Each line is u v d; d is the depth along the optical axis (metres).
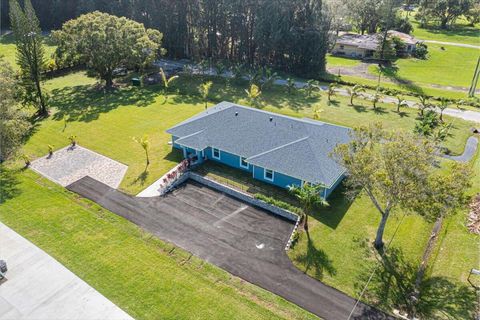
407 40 74.44
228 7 60.50
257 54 63.09
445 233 25.12
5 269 22.09
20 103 42.88
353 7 85.06
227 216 27.12
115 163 34.19
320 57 59.19
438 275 21.75
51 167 33.62
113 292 20.81
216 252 23.75
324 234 25.12
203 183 31.20
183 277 21.81
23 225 26.02
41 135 39.56
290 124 33.00
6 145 30.61
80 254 23.47
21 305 20.06
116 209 27.89
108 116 44.09
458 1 95.31
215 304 20.05
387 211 22.27
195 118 36.75
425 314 19.27
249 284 21.33
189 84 55.41
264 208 27.95
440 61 69.19
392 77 60.16
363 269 22.28
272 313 19.50
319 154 29.69
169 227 26.00
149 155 35.31
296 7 57.66
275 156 30.16
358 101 49.16
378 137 23.31
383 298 20.31
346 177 30.59
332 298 20.36
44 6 89.38
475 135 39.44
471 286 20.81
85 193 29.83
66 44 48.78
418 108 46.09
